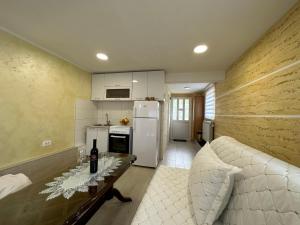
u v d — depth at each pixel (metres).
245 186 0.88
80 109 3.37
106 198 1.91
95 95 3.76
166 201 1.19
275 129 1.51
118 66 3.19
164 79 3.41
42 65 2.38
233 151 1.25
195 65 2.99
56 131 2.70
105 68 3.36
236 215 0.85
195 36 1.88
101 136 3.53
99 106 4.09
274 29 1.56
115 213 1.79
